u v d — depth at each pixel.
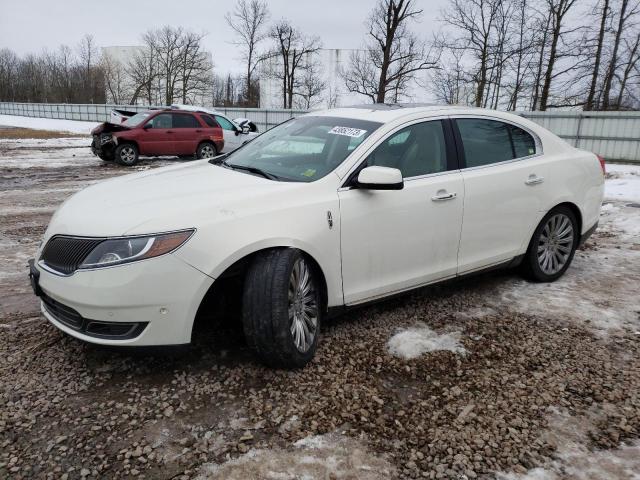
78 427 2.59
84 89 70.06
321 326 3.79
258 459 2.40
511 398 2.92
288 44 45.84
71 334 2.89
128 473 2.30
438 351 3.44
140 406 2.77
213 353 3.32
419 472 2.35
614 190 10.75
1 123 41.81
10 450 2.41
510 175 4.23
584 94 27.19
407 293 3.83
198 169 3.96
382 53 31.62
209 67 62.31
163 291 2.74
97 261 2.74
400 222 3.58
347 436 2.57
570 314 4.08
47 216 7.72
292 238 3.05
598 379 3.14
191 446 2.48
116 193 3.32
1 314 3.89
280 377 3.07
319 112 4.46
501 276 4.96
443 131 3.99
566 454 2.48
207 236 2.83
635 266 5.38
